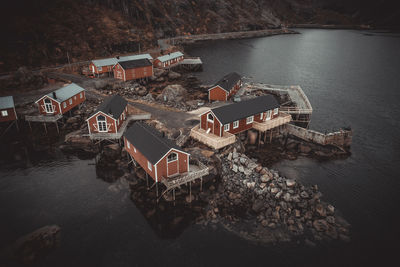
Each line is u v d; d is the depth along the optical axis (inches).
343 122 2176.4
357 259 978.1
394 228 1125.1
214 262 957.8
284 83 3198.8
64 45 3358.8
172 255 978.7
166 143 1218.0
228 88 2303.2
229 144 1536.7
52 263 938.1
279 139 1800.0
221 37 6284.5
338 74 3609.7
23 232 1053.2
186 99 2421.3
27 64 2940.5
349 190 1355.8
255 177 1347.2
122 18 4515.3
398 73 3661.4
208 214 1159.0
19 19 3253.0
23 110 1968.5
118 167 1464.1
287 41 6392.7
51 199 1232.2
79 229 1075.3
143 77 2928.2
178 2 6264.8
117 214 1151.0
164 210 1175.6
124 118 1776.6
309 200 1229.7
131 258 965.8
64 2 3949.3
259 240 1043.9
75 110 2078.0
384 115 2322.8
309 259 973.2
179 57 3695.9
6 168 1456.7
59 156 1577.3
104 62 2903.5
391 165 1583.4
